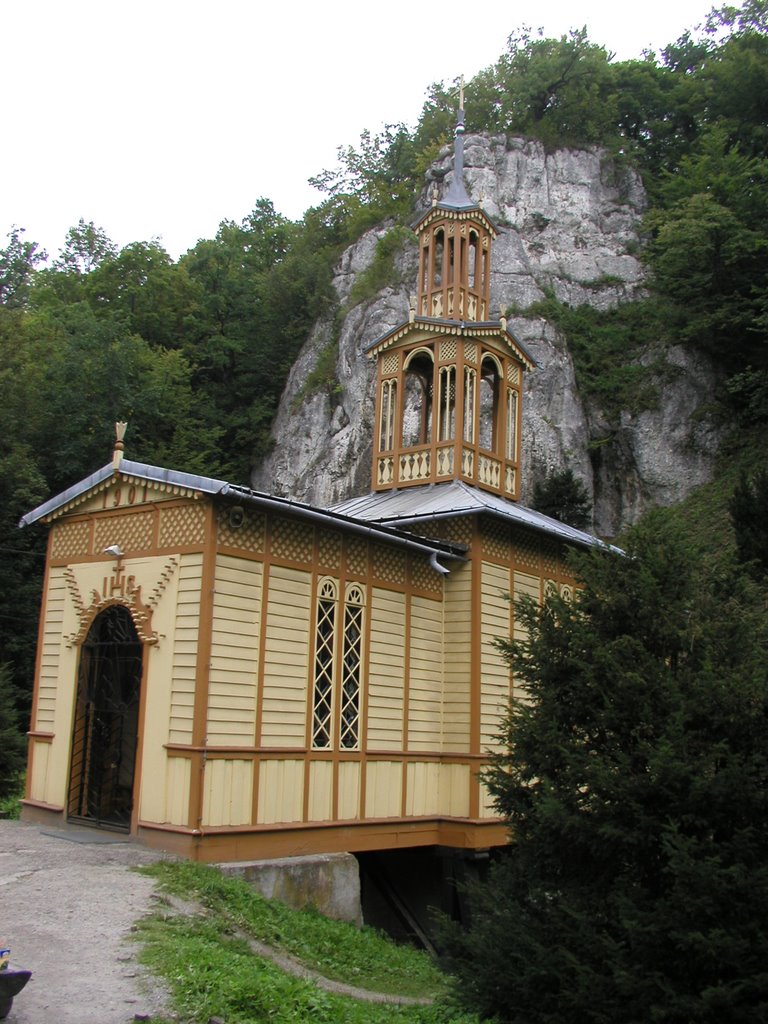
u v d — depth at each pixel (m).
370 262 54.84
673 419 42.50
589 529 39.97
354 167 68.94
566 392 43.62
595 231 50.44
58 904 9.73
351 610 15.92
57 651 16.00
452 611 18.12
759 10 61.47
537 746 9.73
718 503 38.34
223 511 13.77
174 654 13.63
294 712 14.47
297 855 14.14
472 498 19.00
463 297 22.38
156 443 46.44
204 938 9.49
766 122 55.16
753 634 9.49
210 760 13.02
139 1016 7.14
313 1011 8.12
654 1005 7.70
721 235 43.12
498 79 61.44
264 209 75.25
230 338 56.47
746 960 7.81
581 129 55.66
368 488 45.38
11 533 33.31
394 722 16.55
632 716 9.27
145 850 12.86
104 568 15.23
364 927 14.22
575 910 8.75
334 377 50.12
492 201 50.41
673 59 64.88
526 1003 8.69
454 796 17.20
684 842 8.14
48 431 39.97
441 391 21.98
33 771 15.91
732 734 8.83
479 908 10.16
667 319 45.19
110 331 45.19
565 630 10.09
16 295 53.03
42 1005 7.21
